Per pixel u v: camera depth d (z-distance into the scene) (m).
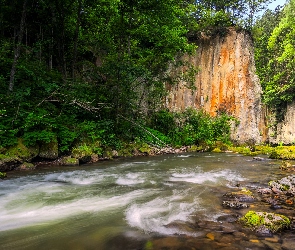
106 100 15.22
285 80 36.25
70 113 13.92
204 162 12.60
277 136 35.94
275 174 9.23
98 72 17.12
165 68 20.98
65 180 8.30
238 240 3.84
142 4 16.80
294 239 3.88
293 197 6.06
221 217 4.79
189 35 29.83
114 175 9.12
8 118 10.51
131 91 16.41
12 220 4.75
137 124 16.02
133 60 18.52
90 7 18.14
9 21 16.12
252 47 31.41
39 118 10.73
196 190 6.88
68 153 12.17
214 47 29.78
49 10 17.53
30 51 16.25
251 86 29.67
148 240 3.88
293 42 35.16
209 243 3.75
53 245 3.76
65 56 19.92
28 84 13.07
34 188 7.21
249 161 13.03
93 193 6.67
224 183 7.72
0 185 7.53
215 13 30.30
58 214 5.07
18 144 10.23
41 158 11.05
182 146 19.92
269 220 4.31
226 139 22.86
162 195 6.42
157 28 18.75
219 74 29.22
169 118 22.06
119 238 3.96
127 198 6.18
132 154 14.87
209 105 28.55
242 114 28.66
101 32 19.20
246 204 5.47
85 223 4.59
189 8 28.05
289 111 35.56
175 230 4.23
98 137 13.34
